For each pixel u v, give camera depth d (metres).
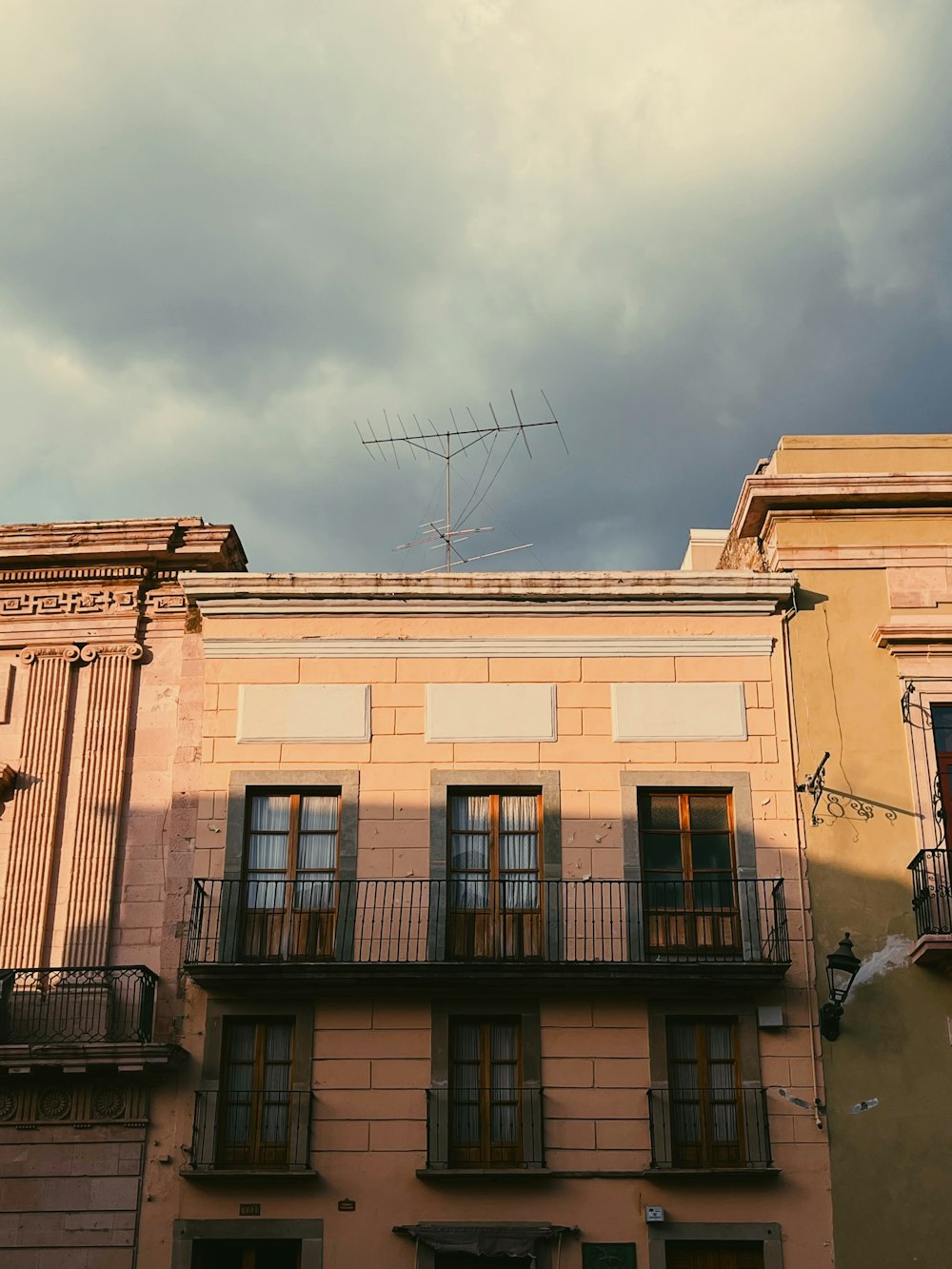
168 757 23.48
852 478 24.42
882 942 22.19
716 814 23.12
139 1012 21.67
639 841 22.83
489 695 23.56
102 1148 21.25
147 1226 20.84
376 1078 21.50
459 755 23.23
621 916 22.34
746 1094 21.39
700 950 22.28
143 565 24.56
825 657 23.81
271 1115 21.52
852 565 24.33
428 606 24.00
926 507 24.59
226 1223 20.80
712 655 23.83
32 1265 20.70
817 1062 21.55
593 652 23.81
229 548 24.89
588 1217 20.77
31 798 23.25
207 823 22.95
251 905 22.61
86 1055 21.17
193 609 24.30
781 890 22.33
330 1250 20.64
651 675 23.70
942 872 22.39
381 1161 21.08
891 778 23.11
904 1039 21.67
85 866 22.84
